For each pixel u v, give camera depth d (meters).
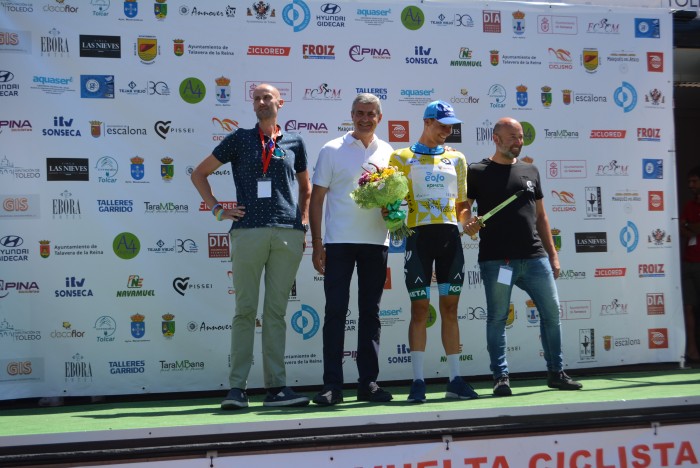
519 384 5.20
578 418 3.80
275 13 5.23
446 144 5.43
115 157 5.01
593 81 5.64
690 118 8.88
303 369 5.21
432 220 4.51
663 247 5.70
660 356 5.66
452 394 4.51
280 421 3.54
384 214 4.41
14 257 4.86
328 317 4.51
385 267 4.65
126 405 4.78
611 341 5.58
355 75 5.32
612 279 5.61
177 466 3.46
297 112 5.25
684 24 5.90
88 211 4.96
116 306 4.98
